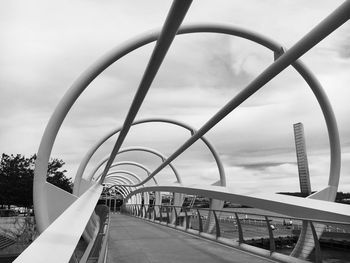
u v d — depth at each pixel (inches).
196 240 472.4
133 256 336.5
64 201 382.0
